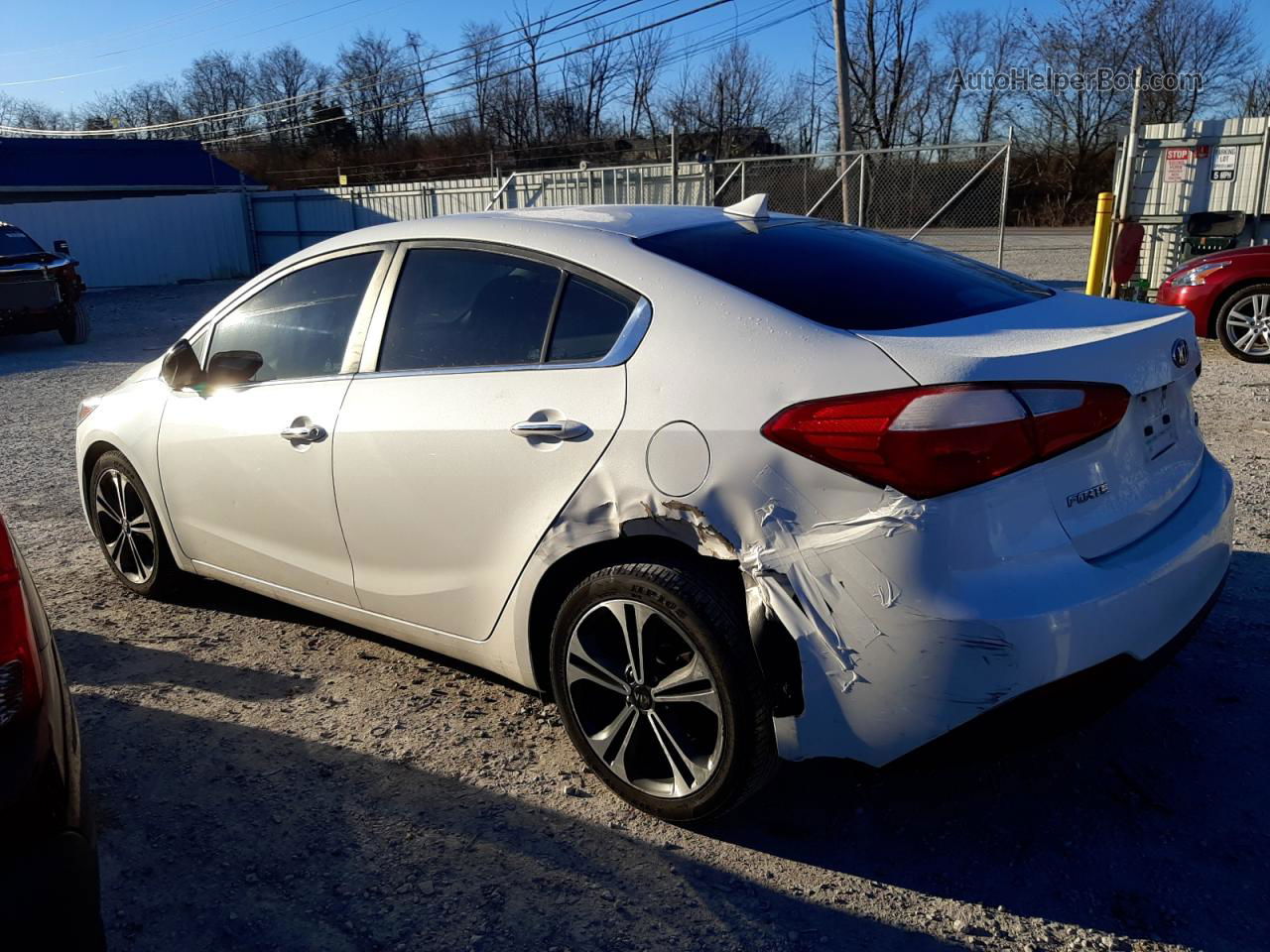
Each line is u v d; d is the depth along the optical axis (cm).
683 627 253
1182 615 259
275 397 352
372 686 359
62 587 462
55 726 192
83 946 187
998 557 228
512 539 287
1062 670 228
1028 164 4091
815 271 290
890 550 226
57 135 4769
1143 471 265
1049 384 232
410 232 335
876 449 227
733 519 243
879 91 4244
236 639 401
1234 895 242
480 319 307
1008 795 285
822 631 235
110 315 1969
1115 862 256
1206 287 960
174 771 307
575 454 270
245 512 369
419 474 306
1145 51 3822
